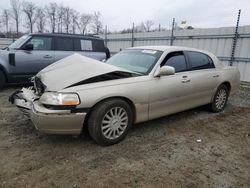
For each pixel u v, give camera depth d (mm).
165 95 3912
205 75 4676
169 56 4156
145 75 3748
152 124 4395
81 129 3174
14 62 6812
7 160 2963
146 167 2932
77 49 7969
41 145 3373
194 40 10719
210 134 4070
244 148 3596
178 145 3574
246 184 2693
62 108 3004
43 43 7352
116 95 3320
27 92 3742
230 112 5414
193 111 5344
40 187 2477
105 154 3193
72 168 2838
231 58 9523
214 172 2900
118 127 3477
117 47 14922
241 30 9172
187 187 2588
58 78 3338
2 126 4012
